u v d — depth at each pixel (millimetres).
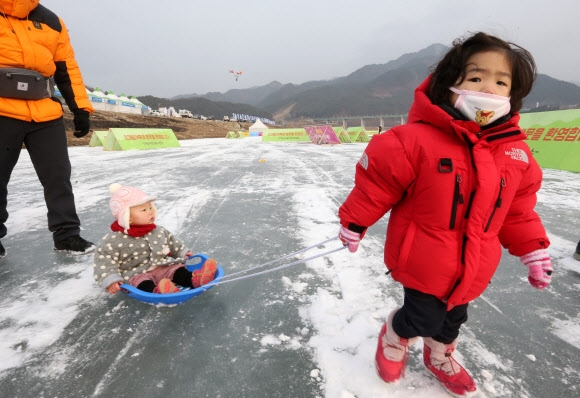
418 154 1212
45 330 1878
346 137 18859
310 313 2033
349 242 1392
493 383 1510
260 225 3635
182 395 1445
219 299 2203
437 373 1488
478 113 1184
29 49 2422
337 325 1908
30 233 3389
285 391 1464
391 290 2281
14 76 2398
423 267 1255
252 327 1908
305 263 2705
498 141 1192
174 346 1754
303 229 3502
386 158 1246
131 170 7355
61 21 2711
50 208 2809
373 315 1996
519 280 2477
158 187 5559
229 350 1722
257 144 17188
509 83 1234
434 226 1229
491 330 1885
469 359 1655
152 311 2066
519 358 1668
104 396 1444
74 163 8508
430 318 1315
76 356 1683
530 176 1276
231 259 2809
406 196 1313
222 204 4484
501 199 1219
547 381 1524
